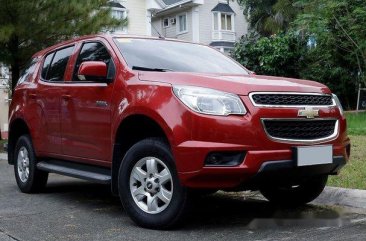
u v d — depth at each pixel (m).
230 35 35.19
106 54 5.77
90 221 5.27
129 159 4.95
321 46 17.50
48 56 7.12
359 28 14.93
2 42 12.82
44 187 7.07
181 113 4.49
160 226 4.73
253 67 19.66
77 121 5.89
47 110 6.52
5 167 10.28
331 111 5.05
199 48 6.39
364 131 11.45
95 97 5.58
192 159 4.37
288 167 4.55
